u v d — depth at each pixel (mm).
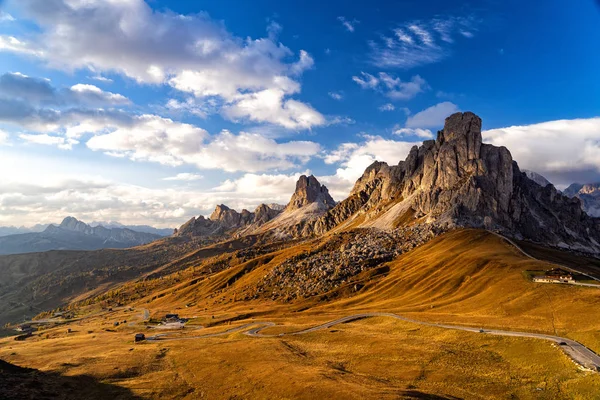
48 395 83625
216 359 117562
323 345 127188
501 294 151500
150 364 117312
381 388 78688
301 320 180500
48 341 176750
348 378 87188
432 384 83438
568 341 94188
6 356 131000
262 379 92562
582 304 116938
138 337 168375
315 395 77312
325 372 92375
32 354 134625
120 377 104375
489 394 76125
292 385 84562
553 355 87438
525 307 130750
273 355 115625
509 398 73625
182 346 143750
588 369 76312
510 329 111500
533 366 85562
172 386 96000
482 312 140000
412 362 98250
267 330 163500
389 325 143875
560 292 134500
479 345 104688
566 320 108750
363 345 120188
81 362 118625
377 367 98000
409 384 84312
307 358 111562
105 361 119625
